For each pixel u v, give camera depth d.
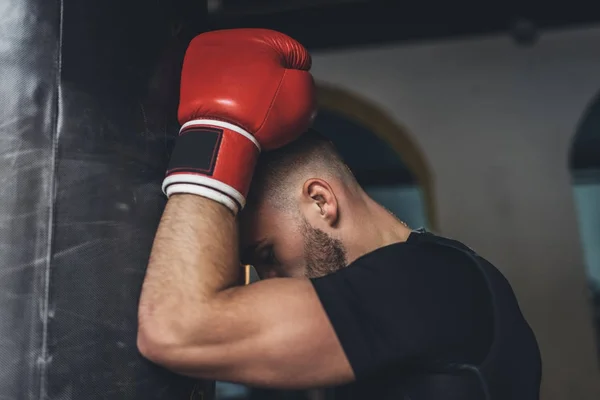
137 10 0.76
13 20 0.70
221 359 0.66
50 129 0.67
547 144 4.38
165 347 0.65
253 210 0.87
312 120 0.82
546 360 4.07
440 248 0.81
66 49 0.69
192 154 0.72
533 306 4.15
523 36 4.36
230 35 0.79
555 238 4.23
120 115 0.72
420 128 4.47
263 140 0.76
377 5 4.12
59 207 0.66
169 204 0.73
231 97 0.73
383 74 4.55
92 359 0.65
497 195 4.33
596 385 3.99
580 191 5.66
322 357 0.68
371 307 0.71
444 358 0.71
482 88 4.49
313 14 4.19
